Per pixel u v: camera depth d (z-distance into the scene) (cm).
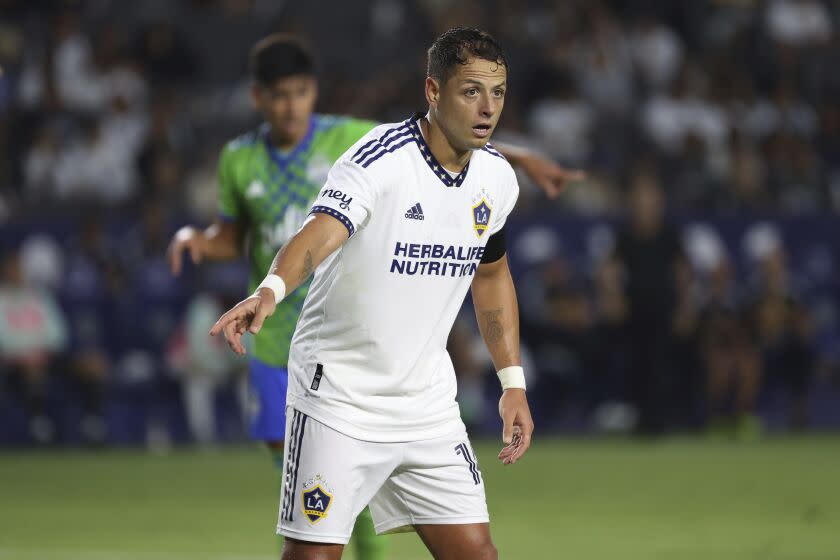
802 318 5075
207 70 6456
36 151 5509
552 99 5953
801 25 6938
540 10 6712
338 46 6550
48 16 6309
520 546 2473
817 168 5831
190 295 4791
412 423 1352
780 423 5166
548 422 4969
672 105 6112
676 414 5038
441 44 1292
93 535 2623
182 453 4575
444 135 1309
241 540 2547
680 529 2706
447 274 1345
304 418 1343
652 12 6731
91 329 4762
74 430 4684
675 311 4859
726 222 5141
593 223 5022
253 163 1923
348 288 1320
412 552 2375
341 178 1285
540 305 4950
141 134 5697
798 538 2572
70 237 4800
